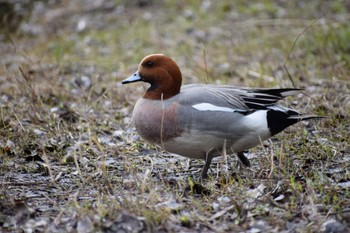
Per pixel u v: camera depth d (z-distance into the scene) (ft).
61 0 80.69
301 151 36.24
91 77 55.06
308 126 40.98
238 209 27.99
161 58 32.73
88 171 34.81
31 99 46.03
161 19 72.38
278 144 37.96
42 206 29.89
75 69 57.88
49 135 40.40
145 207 28.04
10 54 62.90
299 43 59.98
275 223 26.99
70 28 72.43
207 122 30.94
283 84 48.98
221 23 69.10
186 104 31.27
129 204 28.35
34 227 27.27
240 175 33.14
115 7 77.10
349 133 38.68
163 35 67.31
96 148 37.70
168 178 33.42
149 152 38.06
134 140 39.81
